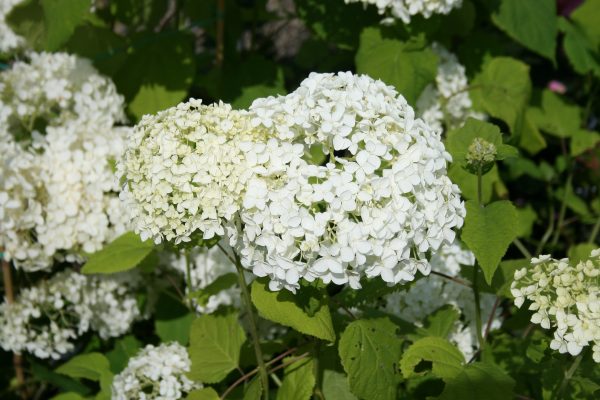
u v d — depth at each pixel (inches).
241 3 194.4
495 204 81.7
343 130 73.6
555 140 180.2
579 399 86.5
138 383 103.3
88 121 122.3
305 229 71.8
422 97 140.2
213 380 100.7
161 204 76.5
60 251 119.2
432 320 103.5
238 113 77.2
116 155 114.4
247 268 85.0
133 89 136.2
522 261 97.9
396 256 72.9
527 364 97.6
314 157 98.4
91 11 139.7
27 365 138.1
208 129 77.3
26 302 123.0
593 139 163.6
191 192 75.2
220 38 151.4
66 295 122.2
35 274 132.3
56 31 112.1
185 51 137.5
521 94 139.5
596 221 164.1
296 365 95.3
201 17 158.2
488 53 148.6
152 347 110.2
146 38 137.2
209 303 117.5
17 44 132.9
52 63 125.0
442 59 141.2
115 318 124.7
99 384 130.7
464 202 82.6
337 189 71.5
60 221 110.0
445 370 84.9
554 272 77.0
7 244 111.0
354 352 85.5
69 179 111.0
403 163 73.4
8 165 110.0
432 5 117.0
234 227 77.2
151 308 129.0
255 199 72.7
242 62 149.3
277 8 203.5
